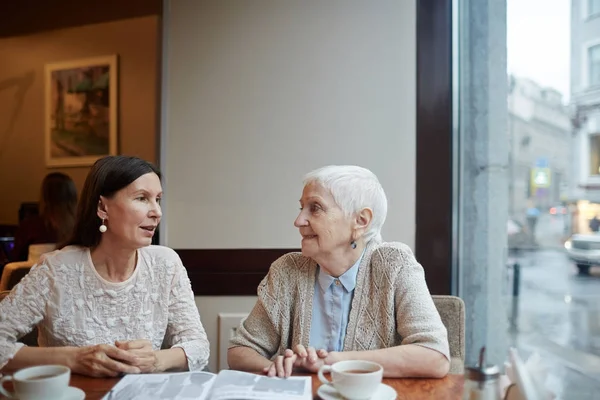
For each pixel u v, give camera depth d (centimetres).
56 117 298
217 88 236
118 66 274
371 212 133
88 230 140
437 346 119
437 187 226
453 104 227
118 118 276
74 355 118
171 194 238
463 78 226
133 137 273
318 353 117
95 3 277
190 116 237
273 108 234
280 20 233
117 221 135
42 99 300
